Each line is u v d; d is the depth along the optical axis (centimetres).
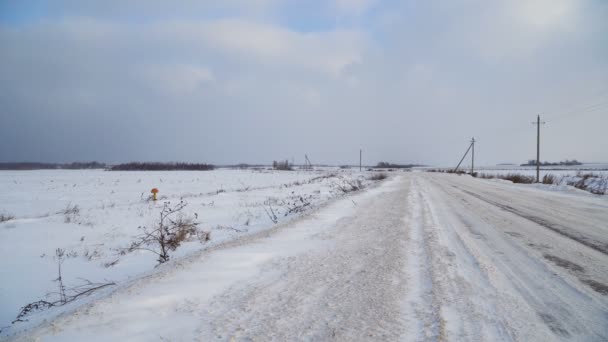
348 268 451
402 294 359
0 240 842
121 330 279
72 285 509
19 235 902
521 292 372
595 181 2169
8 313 416
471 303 338
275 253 530
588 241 630
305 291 366
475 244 598
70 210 1393
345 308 321
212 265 464
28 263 643
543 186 2186
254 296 352
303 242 607
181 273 429
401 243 598
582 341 269
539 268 461
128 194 2238
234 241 618
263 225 895
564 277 425
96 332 276
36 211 1486
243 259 494
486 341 264
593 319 309
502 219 882
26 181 3462
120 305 329
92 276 554
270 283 392
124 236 918
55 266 622
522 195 1616
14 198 1972
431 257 506
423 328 283
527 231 723
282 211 1225
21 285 520
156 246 767
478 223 819
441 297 351
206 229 941
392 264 470
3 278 554
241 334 270
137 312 313
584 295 366
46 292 486
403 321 296
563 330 287
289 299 343
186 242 772
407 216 916
